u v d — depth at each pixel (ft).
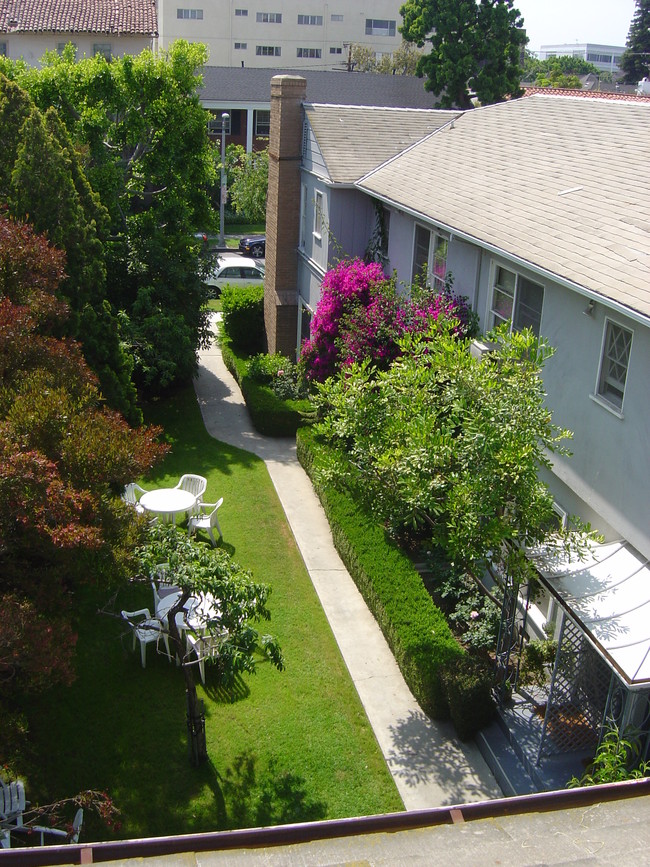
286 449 69.56
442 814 11.36
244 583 33.53
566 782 34.68
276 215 80.64
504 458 32.89
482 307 52.70
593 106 62.34
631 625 31.96
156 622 41.73
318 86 185.06
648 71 259.60
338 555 53.67
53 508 27.25
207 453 67.67
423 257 62.28
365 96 186.19
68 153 60.54
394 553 48.85
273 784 35.58
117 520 30.86
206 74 182.50
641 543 36.09
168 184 79.10
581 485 40.73
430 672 39.09
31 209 54.03
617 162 49.55
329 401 40.29
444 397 36.47
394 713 40.11
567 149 55.83
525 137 62.54
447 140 70.59
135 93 74.79
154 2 152.25
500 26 145.48
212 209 82.58
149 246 74.79
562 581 35.24
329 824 10.85
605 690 36.19
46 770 35.63
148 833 32.94
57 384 34.71
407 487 34.78
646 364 34.99
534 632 44.83
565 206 46.62
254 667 33.99
